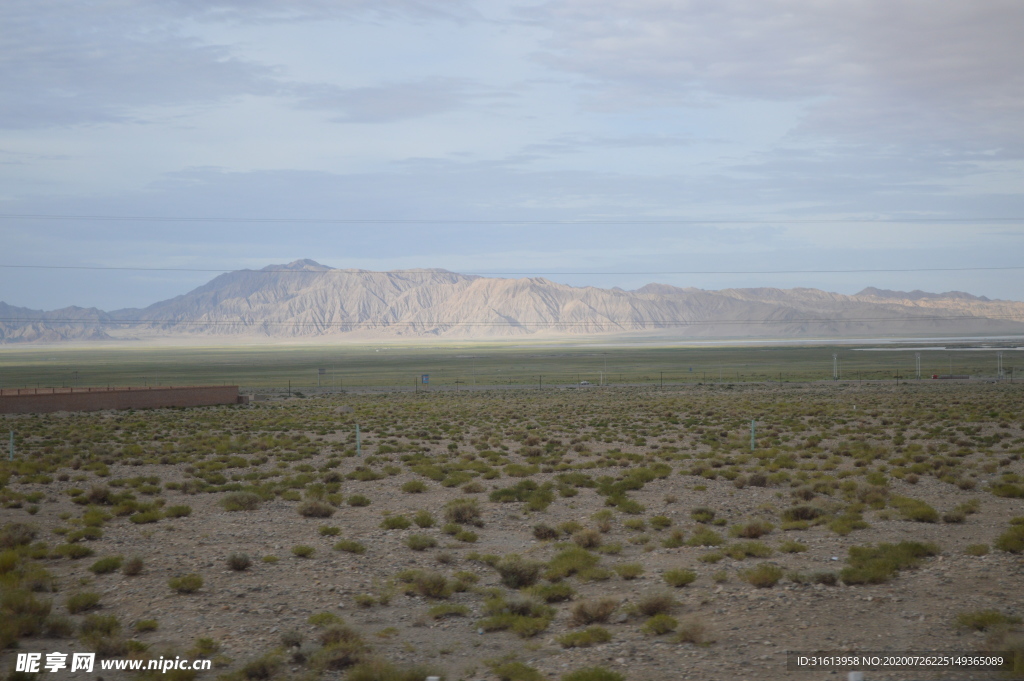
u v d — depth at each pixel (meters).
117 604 13.84
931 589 13.33
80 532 19.62
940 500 24.20
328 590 14.82
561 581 15.80
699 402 83.62
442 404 85.62
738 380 151.62
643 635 12.03
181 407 83.56
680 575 14.96
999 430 46.06
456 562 17.47
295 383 161.75
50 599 13.23
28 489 28.33
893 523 20.44
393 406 82.31
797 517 21.80
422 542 18.77
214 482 30.70
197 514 23.72
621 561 17.34
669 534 20.30
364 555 17.86
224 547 18.55
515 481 30.61
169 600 14.02
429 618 13.28
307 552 17.67
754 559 16.78
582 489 28.31
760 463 33.88
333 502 25.44
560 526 21.06
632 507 23.47
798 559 16.52
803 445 40.56
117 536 20.02
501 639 12.33
